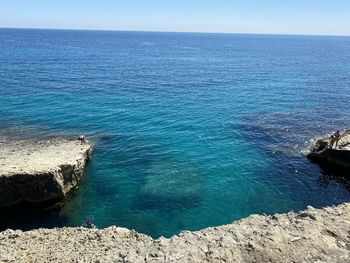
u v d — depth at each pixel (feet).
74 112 158.81
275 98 199.62
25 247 52.01
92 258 45.80
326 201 89.76
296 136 134.72
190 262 40.11
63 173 90.63
